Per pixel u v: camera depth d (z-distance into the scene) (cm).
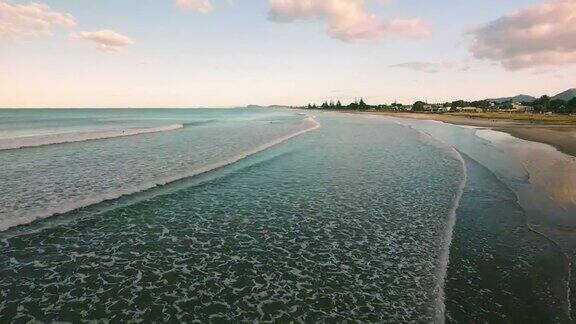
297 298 795
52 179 1783
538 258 968
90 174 1908
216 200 1516
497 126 6103
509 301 770
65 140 3341
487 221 1260
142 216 1303
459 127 5956
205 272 911
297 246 1067
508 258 972
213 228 1207
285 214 1351
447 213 1351
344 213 1361
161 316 729
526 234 1138
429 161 2445
